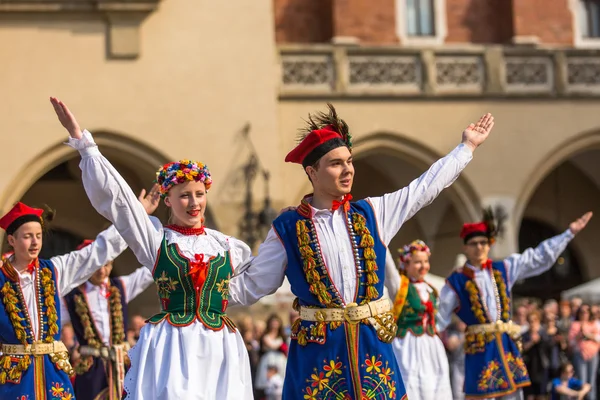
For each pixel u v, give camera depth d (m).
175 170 6.00
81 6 17.91
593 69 20.58
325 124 5.98
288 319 17.91
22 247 7.59
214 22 18.64
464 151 5.95
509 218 19.89
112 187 5.68
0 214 17.48
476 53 20.00
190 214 6.01
